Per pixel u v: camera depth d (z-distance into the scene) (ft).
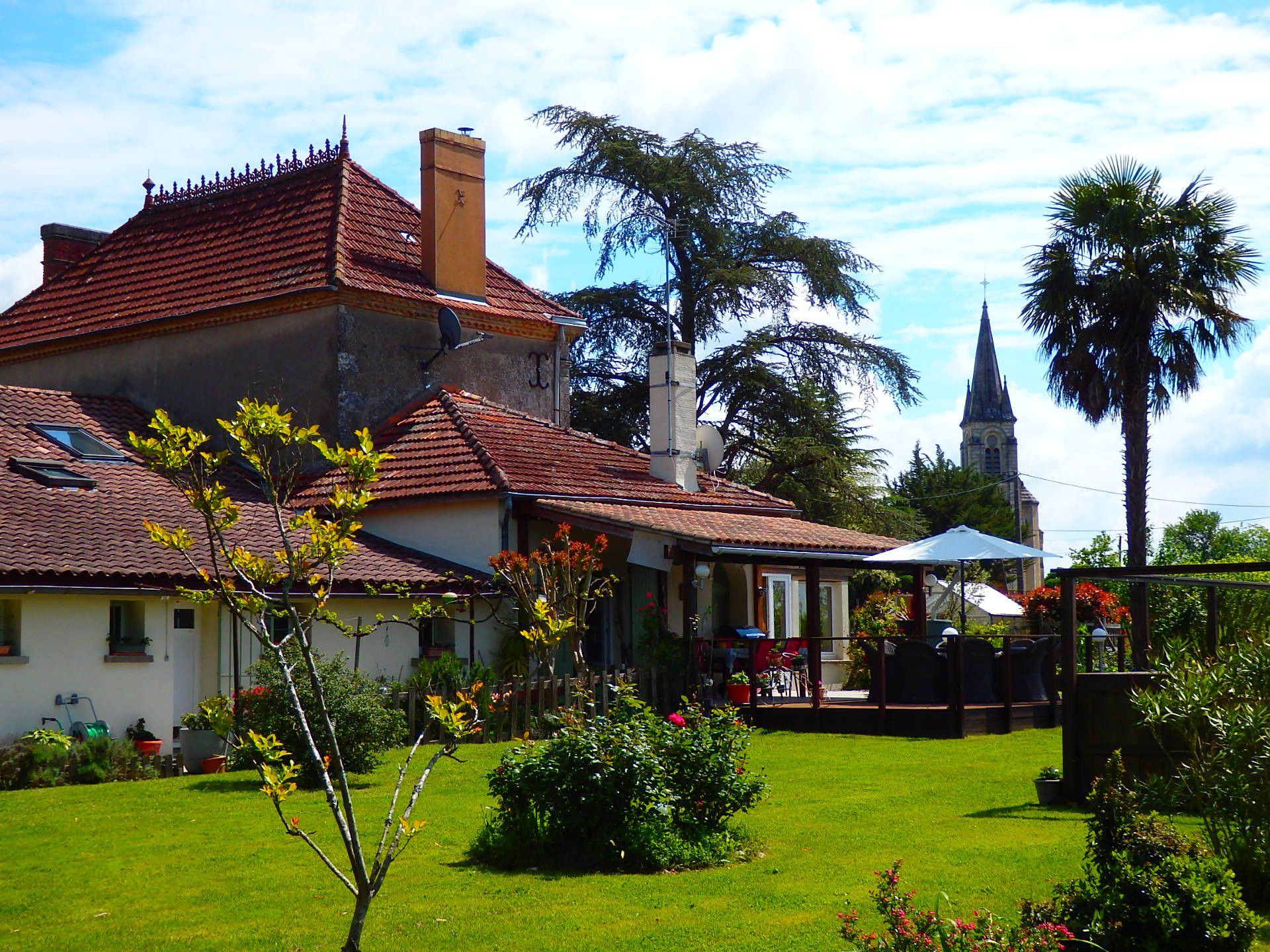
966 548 73.92
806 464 137.08
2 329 99.66
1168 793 33.73
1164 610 88.43
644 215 141.59
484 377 92.99
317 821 42.91
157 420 25.57
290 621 26.53
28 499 64.54
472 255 92.94
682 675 72.64
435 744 61.05
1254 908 30.83
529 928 29.71
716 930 29.17
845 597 105.29
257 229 93.71
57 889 33.83
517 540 75.61
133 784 50.98
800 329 143.95
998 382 443.73
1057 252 105.91
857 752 61.82
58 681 56.44
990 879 33.19
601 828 36.40
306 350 84.28
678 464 89.97
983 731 68.69
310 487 80.89
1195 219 103.60
